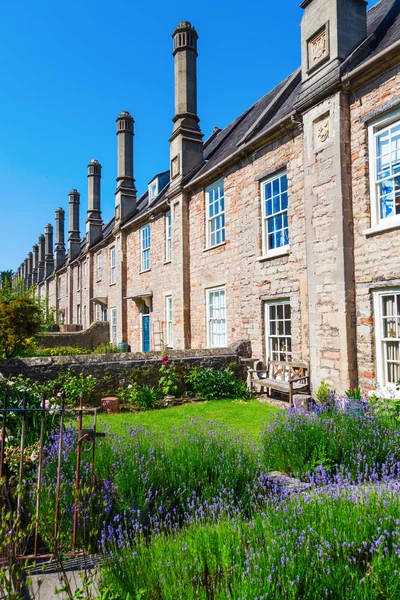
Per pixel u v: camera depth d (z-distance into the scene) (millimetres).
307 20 9062
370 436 5035
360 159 8008
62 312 36906
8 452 4613
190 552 2650
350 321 8023
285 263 10148
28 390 6422
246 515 3783
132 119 22250
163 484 3896
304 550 2562
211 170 12953
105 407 8711
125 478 3791
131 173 22109
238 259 12141
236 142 13469
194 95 15664
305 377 8844
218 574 2490
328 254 8438
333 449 4852
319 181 8703
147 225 19125
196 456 4336
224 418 7855
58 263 39719
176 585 2383
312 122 8914
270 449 5184
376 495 3316
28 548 3346
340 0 8320
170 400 9547
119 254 21938
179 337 15008
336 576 2346
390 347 7617
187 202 15062
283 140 10258
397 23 8453
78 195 34656
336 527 2814
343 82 8086
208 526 3012
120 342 21234
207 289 13828
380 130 7836
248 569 2309
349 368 7922
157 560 2643
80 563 3092
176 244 15367
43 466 4129
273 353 10859
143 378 9734
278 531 2812
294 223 9828
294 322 9766
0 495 3283
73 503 3410
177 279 15242
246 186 11766
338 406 6398
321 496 3441
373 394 7266
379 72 7613
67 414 7445
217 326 13430
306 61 9109
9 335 11742
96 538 3314
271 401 9648
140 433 5188
